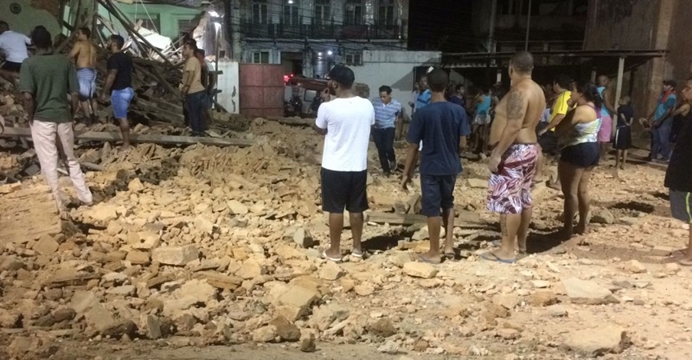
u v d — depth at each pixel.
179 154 10.79
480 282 5.86
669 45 18.56
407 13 40.78
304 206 8.41
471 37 41.19
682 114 12.82
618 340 4.36
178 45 29.08
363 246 7.09
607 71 20.89
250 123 16.86
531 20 39.84
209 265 5.71
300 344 4.32
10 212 6.01
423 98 12.93
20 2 16.84
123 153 10.28
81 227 6.75
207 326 4.55
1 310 4.53
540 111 6.26
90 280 5.18
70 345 4.13
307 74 41.28
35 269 5.45
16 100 11.01
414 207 8.46
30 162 9.33
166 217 7.39
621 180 12.16
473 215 8.51
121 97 10.32
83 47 10.95
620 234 7.88
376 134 11.57
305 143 14.26
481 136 15.59
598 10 23.31
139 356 4.00
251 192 9.03
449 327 4.80
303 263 6.09
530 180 6.58
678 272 6.25
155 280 5.31
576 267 6.41
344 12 41.03
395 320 4.92
